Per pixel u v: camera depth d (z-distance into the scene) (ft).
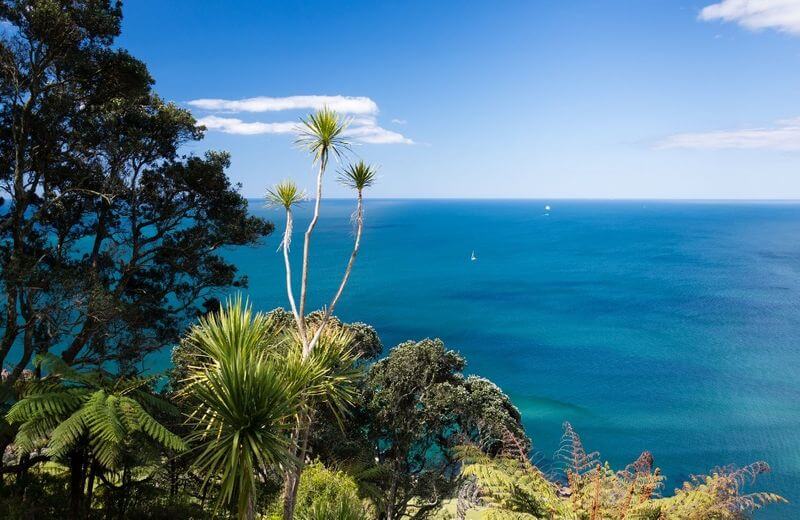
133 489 42.06
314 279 435.53
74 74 45.57
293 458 23.02
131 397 37.78
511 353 241.96
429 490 64.90
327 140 28.60
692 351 249.34
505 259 621.31
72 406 34.55
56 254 51.16
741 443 144.46
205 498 44.96
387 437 66.23
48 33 40.78
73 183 49.62
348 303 349.20
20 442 31.50
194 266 57.72
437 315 321.32
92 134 46.96
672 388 194.49
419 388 67.46
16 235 43.80
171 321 56.49
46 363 37.93
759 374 213.87
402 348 69.56
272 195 30.25
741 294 409.49
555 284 451.94
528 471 25.73
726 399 182.60
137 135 49.42
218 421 22.74
